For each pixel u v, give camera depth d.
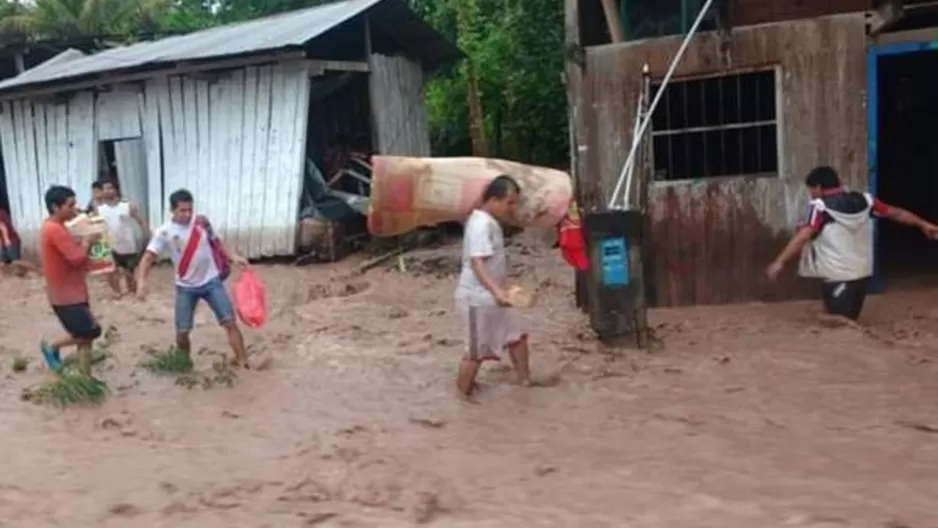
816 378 6.18
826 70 8.19
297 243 13.74
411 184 7.28
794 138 8.32
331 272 12.75
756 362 6.63
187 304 7.15
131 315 9.84
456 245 14.69
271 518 4.22
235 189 14.14
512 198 6.19
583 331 7.87
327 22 13.78
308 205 14.06
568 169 19.14
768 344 7.10
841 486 4.29
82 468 5.02
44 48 20.25
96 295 11.25
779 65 8.26
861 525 3.83
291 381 6.80
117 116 15.06
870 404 5.58
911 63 13.40
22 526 4.24
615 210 7.22
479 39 19.42
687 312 8.42
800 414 5.45
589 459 4.86
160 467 5.00
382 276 12.20
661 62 8.44
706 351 7.03
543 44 17.69
